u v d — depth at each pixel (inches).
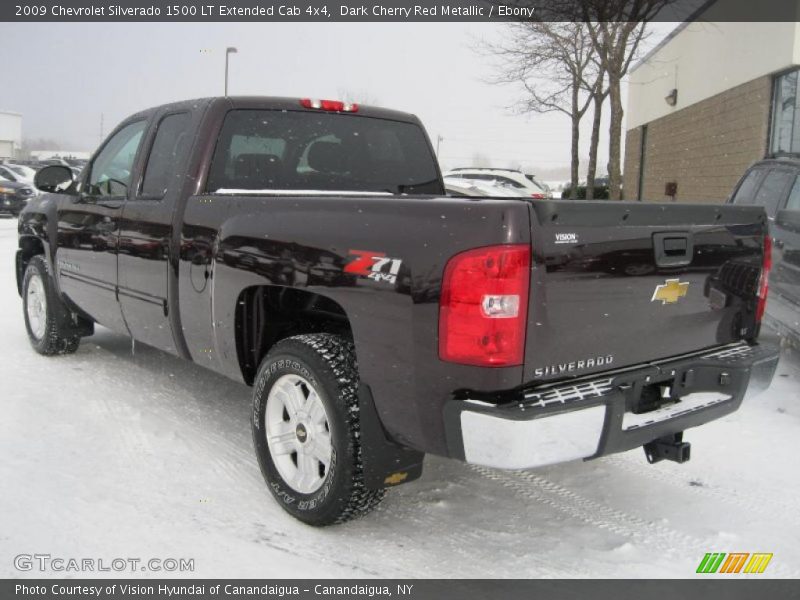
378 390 121.3
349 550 129.3
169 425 183.8
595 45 609.9
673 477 162.6
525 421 105.7
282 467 140.6
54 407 193.8
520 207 106.8
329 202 131.3
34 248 251.6
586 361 118.3
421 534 135.9
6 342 262.8
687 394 134.0
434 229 112.7
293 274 132.9
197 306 159.2
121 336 275.6
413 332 114.0
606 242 116.5
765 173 270.4
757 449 177.3
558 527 139.6
